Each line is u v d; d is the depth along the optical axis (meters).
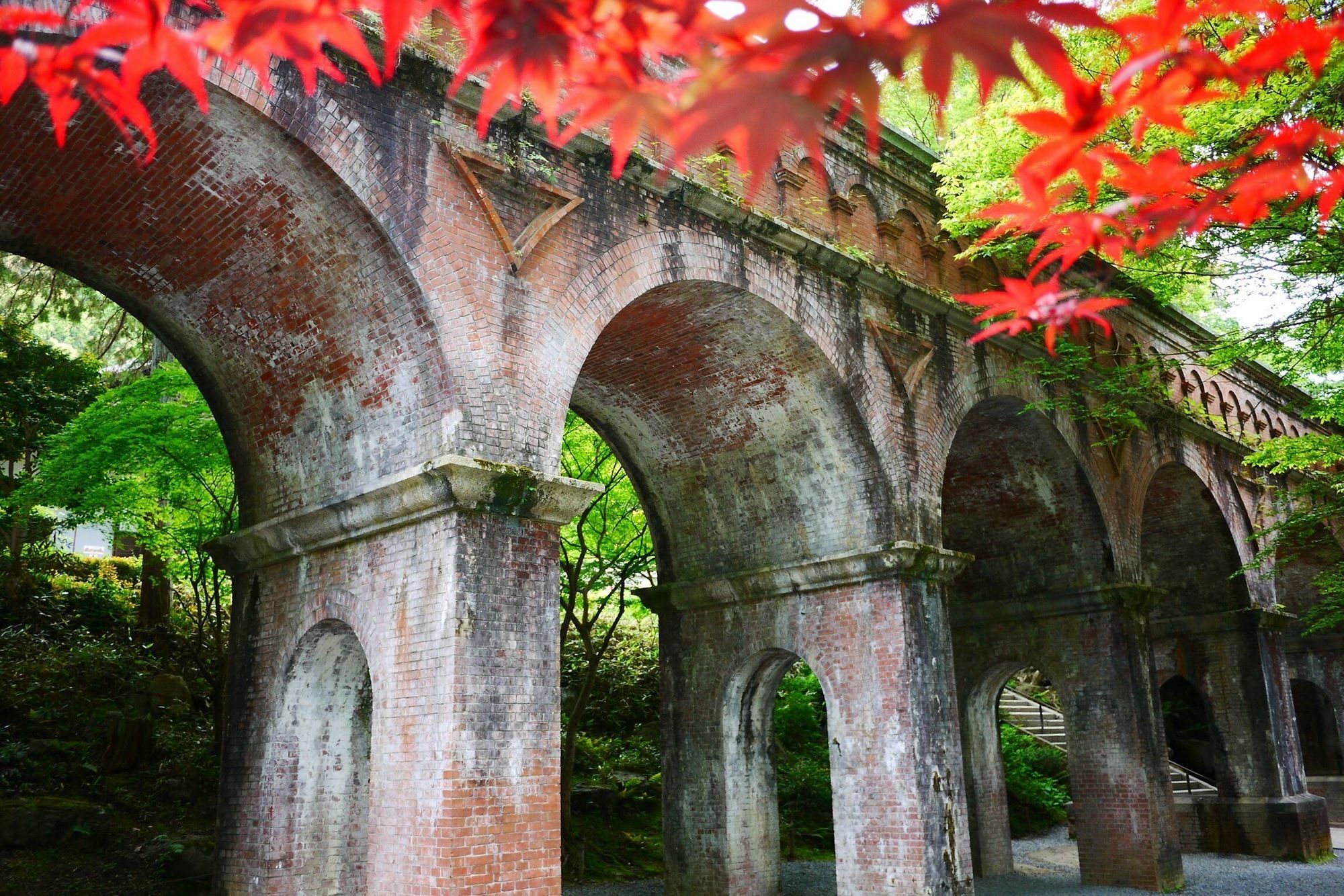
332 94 9.14
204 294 10.62
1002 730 25.50
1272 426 24.45
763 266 12.59
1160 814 16.19
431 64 9.83
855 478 13.57
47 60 2.28
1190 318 20.81
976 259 16.06
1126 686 16.52
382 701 9.43
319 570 10.55
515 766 8.88
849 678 13.13
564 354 10.28
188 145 8.91
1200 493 20.86
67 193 9.41
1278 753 20.41
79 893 12.05
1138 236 3.06
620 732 21.98
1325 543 24.17
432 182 9.68
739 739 14.55
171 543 16.77
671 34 2.03
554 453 9.98
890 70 1.80
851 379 13.33
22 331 21.14
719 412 14.21
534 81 2.10
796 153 13.69
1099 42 9.59
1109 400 17.98
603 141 10.92
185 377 14.41
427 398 9.56
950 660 13.28
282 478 11.20
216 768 15.51
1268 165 3.01
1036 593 17.70
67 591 21.09
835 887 16.22
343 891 10.66
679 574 15.41
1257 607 21.03
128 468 14.72
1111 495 17.55
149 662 18.91
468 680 8.77
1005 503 17.78
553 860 8.91
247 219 9.65
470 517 9.17
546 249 10.37
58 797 13.79
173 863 12.76
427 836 8.58
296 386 10.76
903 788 12.35
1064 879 17.09
